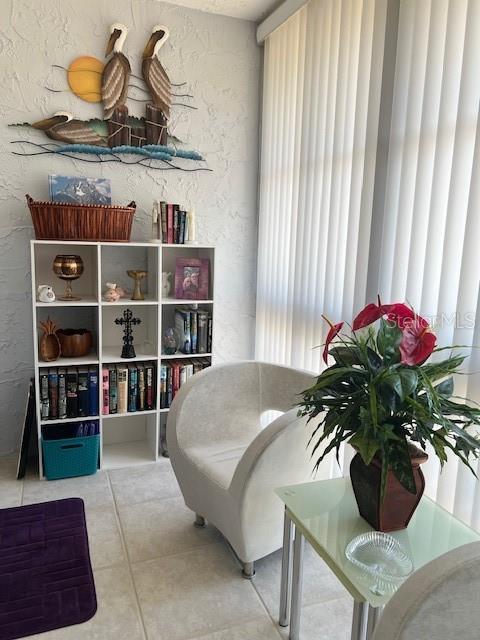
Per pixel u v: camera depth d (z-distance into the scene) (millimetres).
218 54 3023
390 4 1905
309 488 1679
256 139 3207
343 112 2252
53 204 2479
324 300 2436
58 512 2336
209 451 2145
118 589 1848
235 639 1638
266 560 2053
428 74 1742
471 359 1600
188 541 2156
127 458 2918
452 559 936
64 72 2713
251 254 3330
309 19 2494
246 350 3408
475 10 1556
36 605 1750
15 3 2574
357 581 1231
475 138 1566
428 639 948
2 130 2650
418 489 1398
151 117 2906
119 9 2764
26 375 2885
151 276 2957
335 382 1402
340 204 2293
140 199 2975
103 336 3006
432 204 1743
